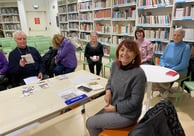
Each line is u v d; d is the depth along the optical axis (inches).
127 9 171.8
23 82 90.6
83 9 231.5
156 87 109.7
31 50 98.8
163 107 39.8
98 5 200.8
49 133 75.5
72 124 82.0
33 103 50.8
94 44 141.6
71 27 275.4
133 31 163.9
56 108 47.5
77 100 51.9
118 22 192.2
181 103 100.2
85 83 66.4
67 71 118.6
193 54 108.7
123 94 49.3
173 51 102.3
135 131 37.0
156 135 37.2
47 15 364.5
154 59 145.7
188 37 120.8
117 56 52.6
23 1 316.8
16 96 55.7
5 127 39.8
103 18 198.1
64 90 59.7
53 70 121.6
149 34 146.9
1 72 96.2
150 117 37.6
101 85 63.9
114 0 175.2
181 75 99.0
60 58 117.0
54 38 116.6
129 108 47.3
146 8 143.4
